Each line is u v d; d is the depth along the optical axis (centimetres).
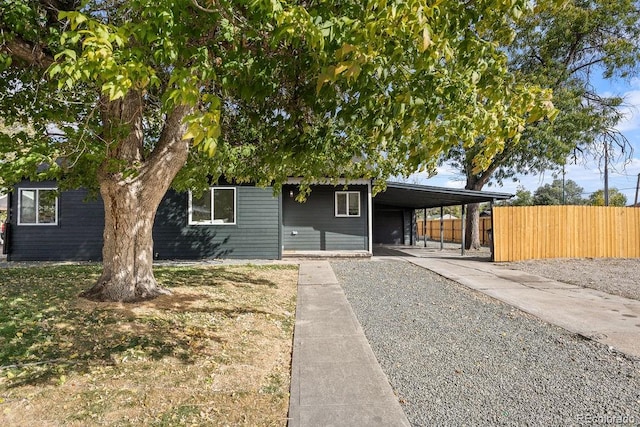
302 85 323
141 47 229
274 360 369
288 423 251
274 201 1243
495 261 1223
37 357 341
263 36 271
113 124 443
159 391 295
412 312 565
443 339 441
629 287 780
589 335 454
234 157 638
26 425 242
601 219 1306
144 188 523
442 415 269
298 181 1297
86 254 1182
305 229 1375
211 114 176
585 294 705
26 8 351
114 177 500
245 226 1235
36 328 405
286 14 209
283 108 379
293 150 362
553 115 258
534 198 4106
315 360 366
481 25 255
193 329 435
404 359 378
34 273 807
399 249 1834
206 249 1223
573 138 1489
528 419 265
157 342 388
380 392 298
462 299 659
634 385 321
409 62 253
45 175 405
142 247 541
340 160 587
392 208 2205
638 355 391
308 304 606
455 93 248
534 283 823
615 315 550
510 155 1598
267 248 1241
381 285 790
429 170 485
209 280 759
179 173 664
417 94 234
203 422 253
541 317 538
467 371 349
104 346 371
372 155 664
